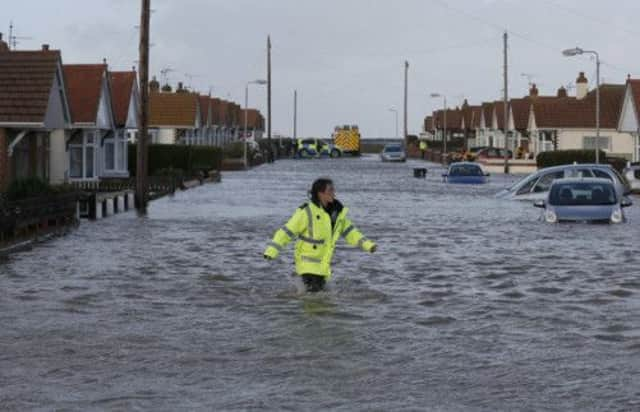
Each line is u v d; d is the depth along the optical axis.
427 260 30.66
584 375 15.37
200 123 130.25
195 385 14.83
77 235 39.91
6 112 51.69
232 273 27.56
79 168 75.44
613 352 17.06
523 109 138.62
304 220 22.88
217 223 46.00
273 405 13.66
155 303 22.45
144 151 58.06
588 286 24.88
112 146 85.38
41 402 13.84
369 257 31.39
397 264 29.58
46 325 19.77
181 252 33.28
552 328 19.28
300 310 21.22
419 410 13.41
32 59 54.09
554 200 45.91
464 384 14.86
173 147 93.31
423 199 66.12
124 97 86.62
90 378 15.28
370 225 44.66
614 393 14.25
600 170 60.56
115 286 25.19
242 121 191.25
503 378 15.22
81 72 76.00
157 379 15.20
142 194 57.84
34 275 27.42
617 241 36.50
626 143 119.31
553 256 31.66
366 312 21.02
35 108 52.00
